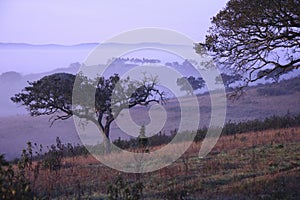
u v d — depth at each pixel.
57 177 14.80
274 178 13.64
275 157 17.64
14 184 7.62
